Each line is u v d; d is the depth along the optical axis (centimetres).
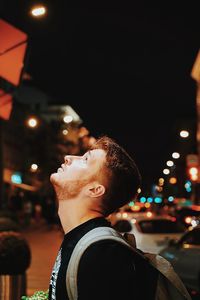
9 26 1016
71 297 239
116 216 2552
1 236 816
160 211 3503
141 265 245
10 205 3825
